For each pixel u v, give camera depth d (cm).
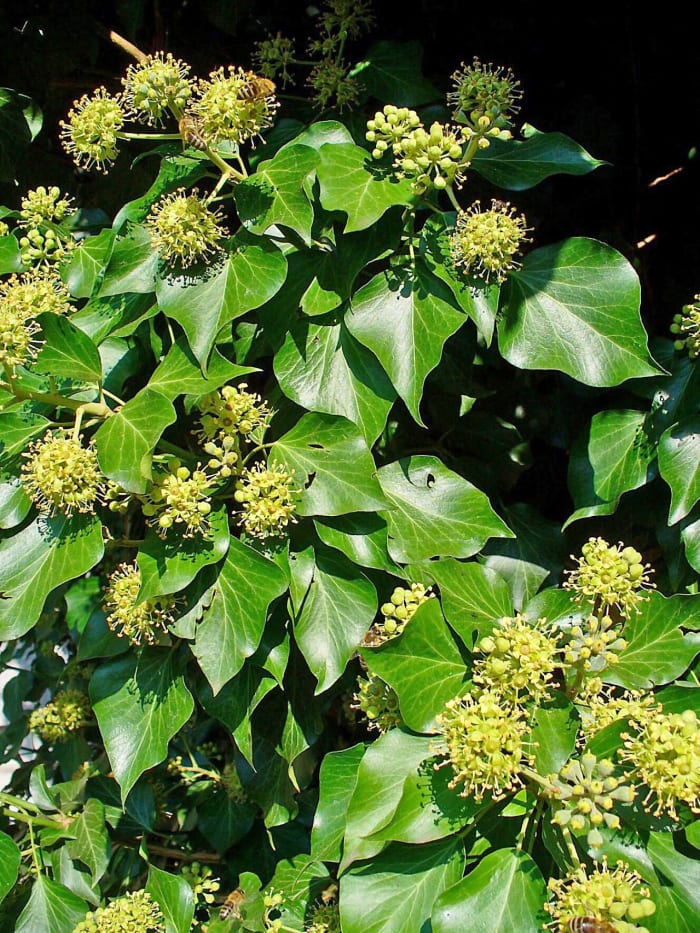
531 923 31
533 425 48
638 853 32
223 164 38
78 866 45
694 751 30
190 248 36
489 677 32
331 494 36
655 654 35
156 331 41
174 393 36
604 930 28
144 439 34
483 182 48
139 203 39
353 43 49
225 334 39
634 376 36
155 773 54
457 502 38
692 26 49
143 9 50
